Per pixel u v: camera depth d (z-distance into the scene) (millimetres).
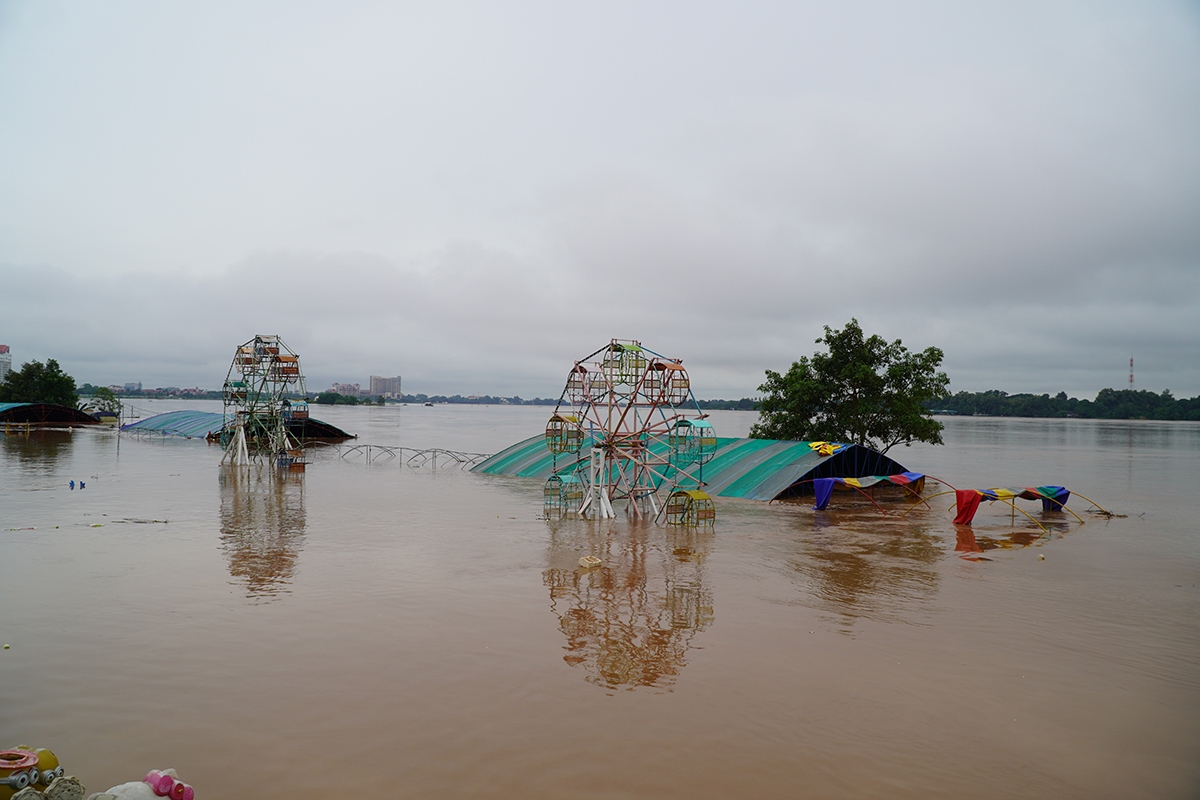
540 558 29531
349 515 39438
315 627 20344
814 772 13125
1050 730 14969
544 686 16625
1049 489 44062
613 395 40719
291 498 45406
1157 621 22359
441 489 51250
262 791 12141
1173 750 14227
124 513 38312
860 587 25797
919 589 25703
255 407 64062
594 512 40156
